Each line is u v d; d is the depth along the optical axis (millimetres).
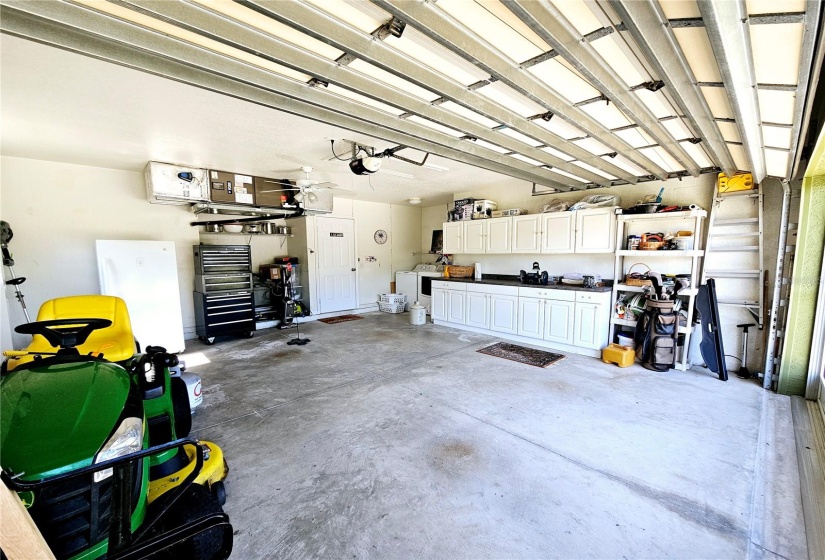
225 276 5246
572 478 2014
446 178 5031
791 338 3105
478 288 5516
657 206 3941
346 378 3668
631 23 1207
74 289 4375
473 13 1316
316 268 6738
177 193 4086
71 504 1091
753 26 1187
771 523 1659
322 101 2023
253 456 2256
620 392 3225
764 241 3520
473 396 3164
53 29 1364
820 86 2211
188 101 2312
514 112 2283
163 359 1982
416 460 2199
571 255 5055
